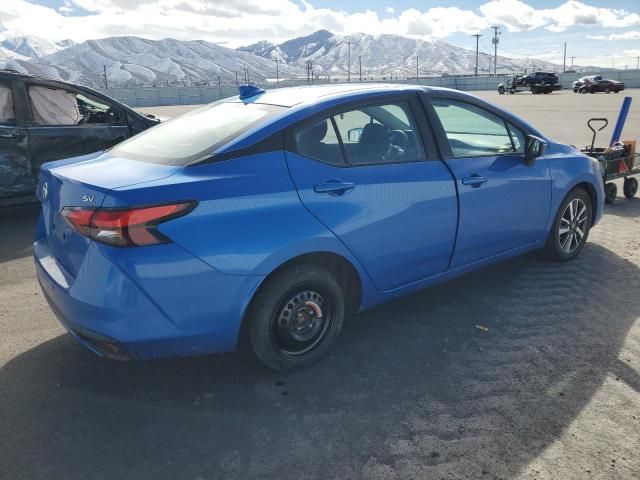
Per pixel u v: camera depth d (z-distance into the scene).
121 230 2.37
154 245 2.43
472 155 3.66
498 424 2.59
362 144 3.17
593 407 2.70
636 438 2.48
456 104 3.69
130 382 2.99
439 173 3.39
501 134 3.93
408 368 3.10
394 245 3.20
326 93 3.24
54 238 2.88
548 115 21.41
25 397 2.85
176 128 3.36
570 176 4.33
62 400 2.83
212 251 2.53
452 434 2.53
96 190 2.47
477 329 3.55
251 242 2.62
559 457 2.37
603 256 4.84
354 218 2.97
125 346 2.50
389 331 3.54
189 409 2.74
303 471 2.31
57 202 2.81
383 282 3.26
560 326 3.55
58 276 2.73
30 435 2.55
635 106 25.83
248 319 2.85
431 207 3.32
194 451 2.44
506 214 3.84
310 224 2.81
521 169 3.91
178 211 2.45
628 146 6.89
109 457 2.41
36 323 3.74
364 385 2.94
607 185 6.80
